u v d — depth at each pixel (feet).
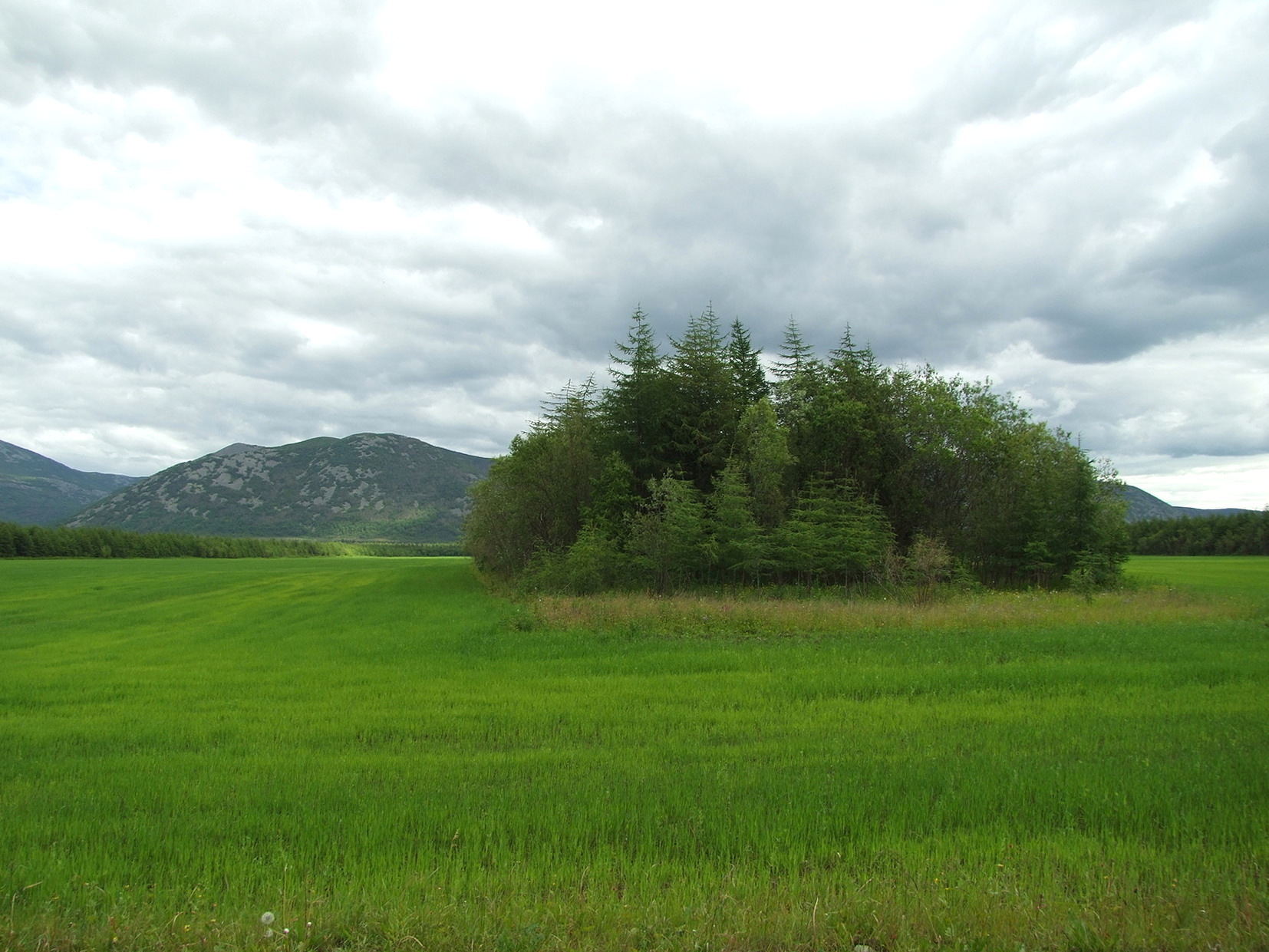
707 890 19.13
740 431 130.00
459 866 20.52
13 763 32.07
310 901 18.44
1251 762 28.02
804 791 25.84
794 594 110.93
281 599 139.23
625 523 124.36
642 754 31.73
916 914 17.62
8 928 17.24
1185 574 176.14
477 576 196.34
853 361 148.56
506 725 37.86
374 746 34.83
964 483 141.49
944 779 26.86
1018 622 72.79
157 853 22.09
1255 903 17.63
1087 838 21.88
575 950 16.44
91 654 68.85
